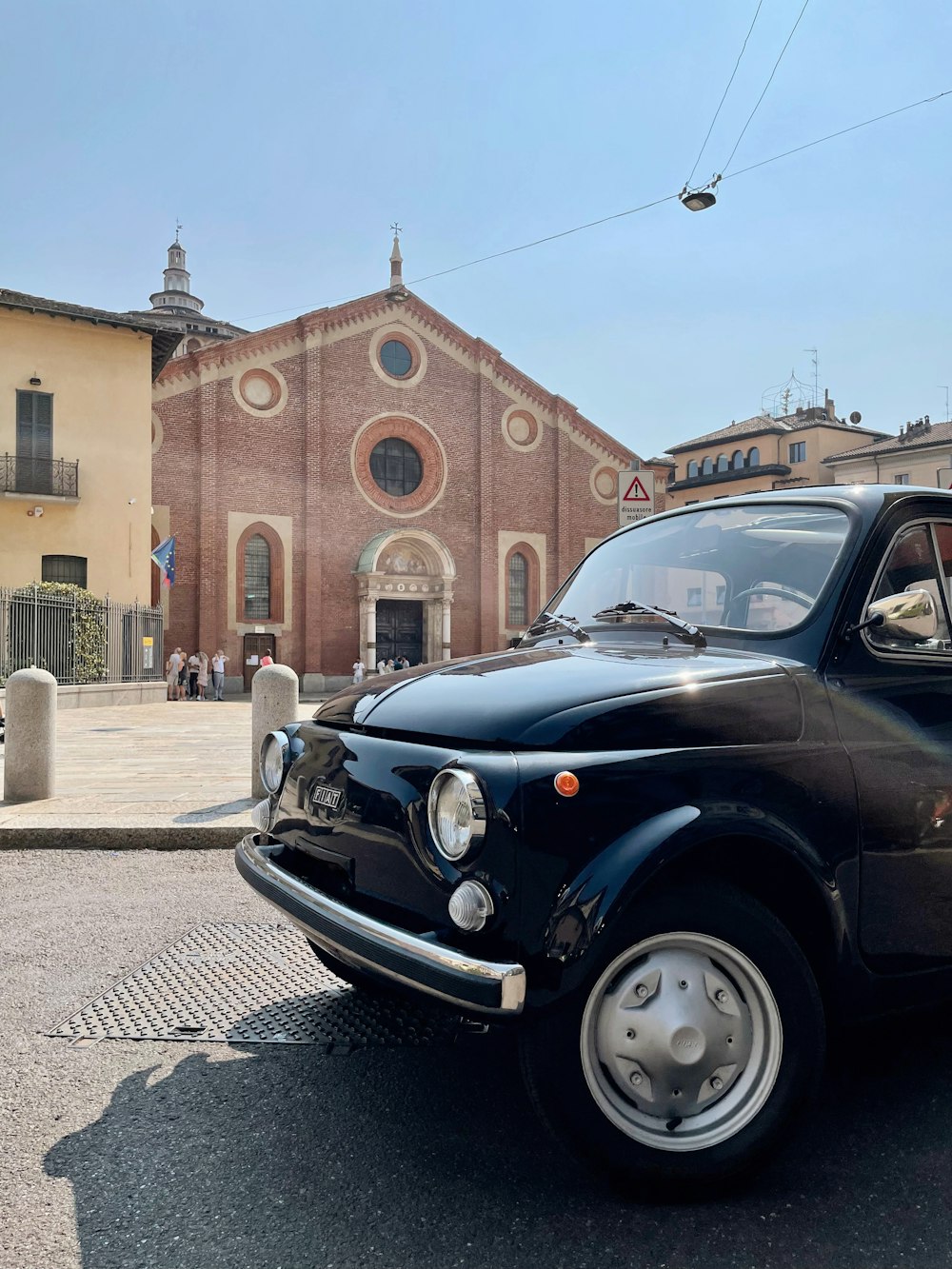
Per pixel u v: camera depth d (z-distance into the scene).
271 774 3.20
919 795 2.65
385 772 2.53
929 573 2.99
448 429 37.00
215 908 4.91
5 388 24.62
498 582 37.53
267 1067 3.06
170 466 31.89
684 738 2.37
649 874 2.16
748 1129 2.29
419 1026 3.41
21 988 3.77
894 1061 3.10
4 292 24.38
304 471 34.06
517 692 2.56
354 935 2.34
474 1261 2.05
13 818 6.71
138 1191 2.33
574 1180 2.39
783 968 2.34
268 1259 2.06
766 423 57.12
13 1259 2.05
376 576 34.41
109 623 22.89
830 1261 2.05
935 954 2.68
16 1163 2.46
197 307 59.94
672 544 3.51
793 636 2.76
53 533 25.23
